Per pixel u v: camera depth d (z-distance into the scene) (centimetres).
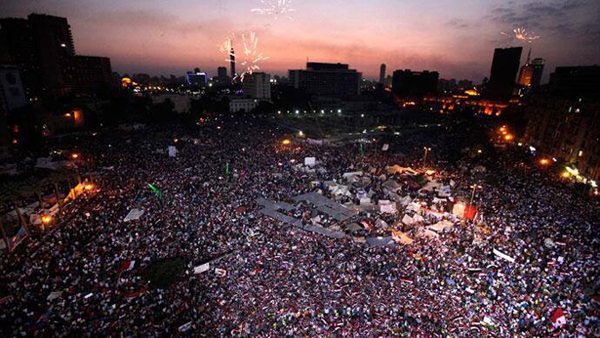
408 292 3109
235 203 5028
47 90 18738
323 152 8431
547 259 3453
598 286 3025
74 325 2603
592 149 6994
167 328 2620
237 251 3769
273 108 18300
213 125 12525
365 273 3409
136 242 3819
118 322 2667
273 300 2983
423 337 2528
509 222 4369
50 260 3409
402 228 4481
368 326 2647
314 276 3322
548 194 5566
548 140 8831
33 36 19012
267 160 7394
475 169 6856
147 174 6203
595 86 9812
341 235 4256
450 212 4844
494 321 2695
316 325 2659
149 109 13762
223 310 2867
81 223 4231
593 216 4666
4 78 9750
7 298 2830
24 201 4844
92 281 3142
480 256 3638
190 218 4450
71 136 9588
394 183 5934
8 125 9019
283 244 3938
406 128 14038
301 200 5262
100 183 5756
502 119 15975
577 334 2467
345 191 5594
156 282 3169
